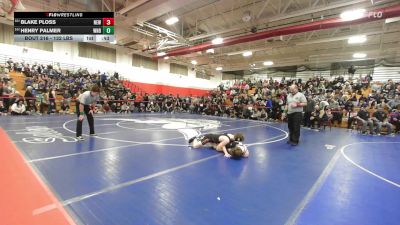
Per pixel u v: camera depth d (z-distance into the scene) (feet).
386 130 39.01
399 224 8.44
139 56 79.20
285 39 58.18
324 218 8.68
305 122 43.06
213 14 47.96
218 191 10.83
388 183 12.99
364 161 18.02
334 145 24.73
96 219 7.89
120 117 44.88
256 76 99.30
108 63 71.00
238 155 16.71
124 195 9.91
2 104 40.32
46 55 58.65
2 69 48.42
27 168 12.53
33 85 46.96
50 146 17.85
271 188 11.49
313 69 84.58
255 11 45.73
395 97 47.32
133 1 41.63
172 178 12.27
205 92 102.89
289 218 8.56
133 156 16.25
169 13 47.11
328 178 13.39
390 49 57.93
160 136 24.84
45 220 7.61
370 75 69.05
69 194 9.71
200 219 8.23
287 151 20.39
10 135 21.24
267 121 52.44
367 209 9.59
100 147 18.42
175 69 91.30
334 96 54.80
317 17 43.09
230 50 73.41
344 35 52.54
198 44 57.16
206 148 19.71
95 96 22.44
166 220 8.05
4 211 7.98
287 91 57.82
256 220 8.32
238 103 63.21
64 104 47.01
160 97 71.05
